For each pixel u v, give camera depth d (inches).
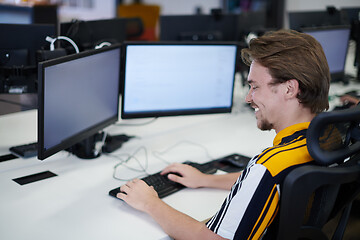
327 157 33.2
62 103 52.1
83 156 62.8
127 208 47.6
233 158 63.0
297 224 33.5
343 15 127.1
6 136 70.8
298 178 31.9
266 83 38.3
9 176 55.2
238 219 37.0
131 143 70.3
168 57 67.7
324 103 38.4
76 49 68.8
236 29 114.0
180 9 264.8
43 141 48.8
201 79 71.4
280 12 215.8
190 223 41.4
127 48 64.5
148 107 69.4
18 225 43.1
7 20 86.4
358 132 37.2
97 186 53.3
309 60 36.7
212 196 51.6
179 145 70.2
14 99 69.8
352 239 48.9
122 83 66.0
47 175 56.2
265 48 38.2
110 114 66.1
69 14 227.9
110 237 41.4
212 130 79.1
